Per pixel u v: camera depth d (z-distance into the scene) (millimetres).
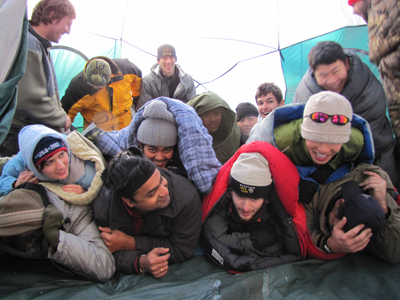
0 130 1387
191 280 1304
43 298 1146
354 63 1794
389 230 1337
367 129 1409
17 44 1448
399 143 1818
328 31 3785
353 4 2047
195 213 1449
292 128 1476
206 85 4609
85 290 1215
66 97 2715
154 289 1215
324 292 1192
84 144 1516
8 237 1234
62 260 1211
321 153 1321
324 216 1467
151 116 1583
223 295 1172
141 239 1424
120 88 2838
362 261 1436
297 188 1383
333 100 1254
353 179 1461
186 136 1586
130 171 1202
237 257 1387
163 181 1328
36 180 1431
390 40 1724
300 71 4125
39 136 1317
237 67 4453
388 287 1232
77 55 3664
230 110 2143
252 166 1354
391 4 1687
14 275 1297
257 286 1215
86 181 1438
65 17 2055
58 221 1273
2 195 1454
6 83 1398
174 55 3105
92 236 1341
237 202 1389
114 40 4059
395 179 1836
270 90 2691
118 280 1316
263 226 1503
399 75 1738
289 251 1443
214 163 1622
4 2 1485
